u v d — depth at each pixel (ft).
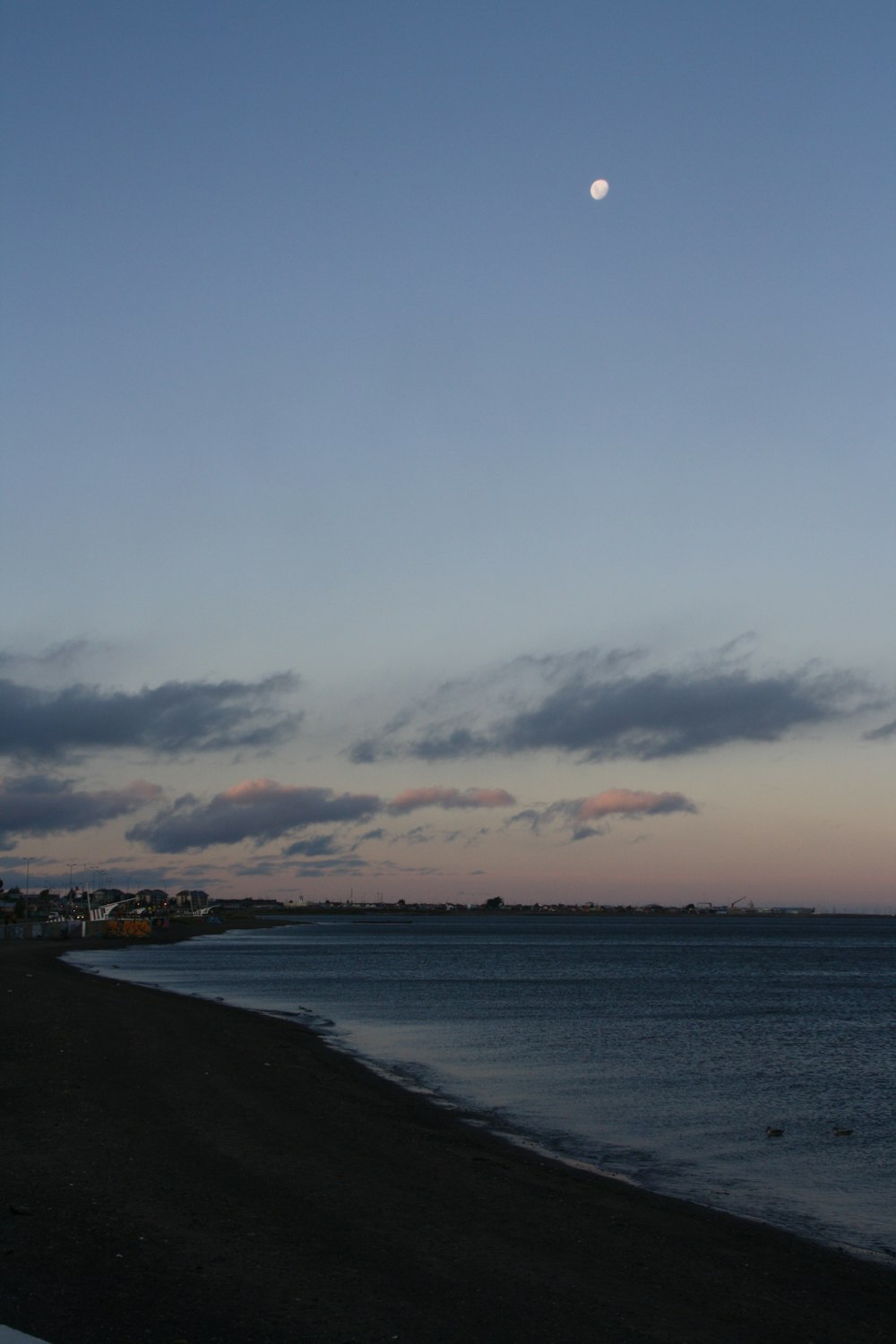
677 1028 187.83
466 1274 48.49
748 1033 180.55
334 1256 49.11
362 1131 84.43
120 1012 159.33
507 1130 95.55
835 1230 67.67
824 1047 163.02
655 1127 99.76
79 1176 60.23
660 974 368.27
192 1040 133.18
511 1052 151.23
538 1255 53.16
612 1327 43.52
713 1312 47.75
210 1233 50.88
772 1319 47.83
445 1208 61.00
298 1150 73.41
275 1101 94.79
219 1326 39.32
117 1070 102.78
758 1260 58.54
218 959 459.73
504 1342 40.34
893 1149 91.97
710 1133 97.35
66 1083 92.22
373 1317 41.57
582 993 272.31
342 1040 160.15
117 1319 39.32
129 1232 49.96
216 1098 92.79
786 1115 106.93
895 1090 122.93
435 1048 154.20
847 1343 45.80
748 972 384.06
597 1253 55.36
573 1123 100.78
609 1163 84.23
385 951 577.43
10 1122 74.54
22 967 269.23
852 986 305.94
